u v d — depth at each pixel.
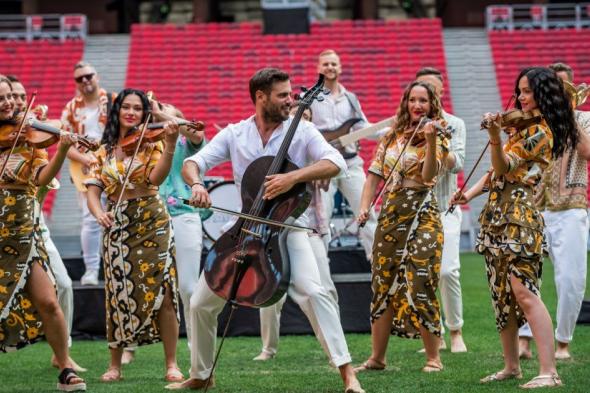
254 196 6.21
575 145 6.59
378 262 7.36
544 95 6.39
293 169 6.16
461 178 23.12
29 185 6.51
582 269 7.80
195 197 6.16
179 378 7.14
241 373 7.44
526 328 7.89
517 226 6.46
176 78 26.92
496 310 6.67
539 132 6.39
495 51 27.67
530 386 6.31
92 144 6.41
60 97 26.39
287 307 9.82
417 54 27.31
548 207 7.89
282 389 6.64
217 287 6.16
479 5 33.78
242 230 6.16
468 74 27.14
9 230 6.41
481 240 6.66
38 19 28.48
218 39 27.80
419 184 7.29
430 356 7.38
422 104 7.29
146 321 7.11
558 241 7.85
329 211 9.62
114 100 7.22
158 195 7.23
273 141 6.37
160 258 7.12
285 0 27.88
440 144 7.25
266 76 6.29
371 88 26.23
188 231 8.20
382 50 27.36
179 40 27.89
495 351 8.38
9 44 28.00
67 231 21.61
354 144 9.95
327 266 8.23
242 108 25.86
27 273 6.45
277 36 27.69
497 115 6.25
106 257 7.17
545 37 28.00
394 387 6.56
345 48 27.41
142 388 6.75
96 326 9.88
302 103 6.31
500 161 6.34
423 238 7.23
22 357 8.66
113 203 7.22
